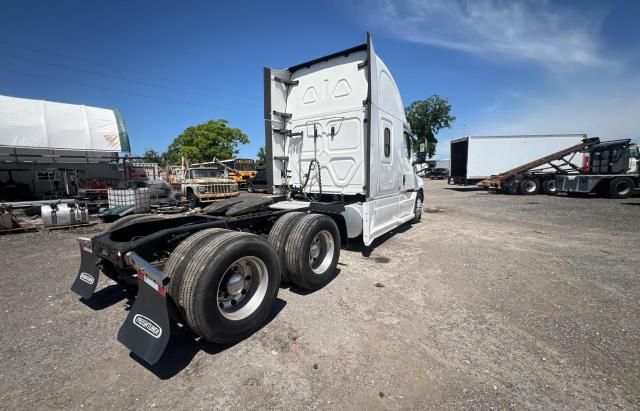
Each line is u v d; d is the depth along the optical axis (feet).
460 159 74.59
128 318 8.11
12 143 39.34
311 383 7.38
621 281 13.64
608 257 17.29
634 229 25.16
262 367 8.01
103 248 9.55
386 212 19.36
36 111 41.75
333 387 7.23
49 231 27.07
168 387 7.29
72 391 7.16
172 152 156.76
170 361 8.32
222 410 6.55
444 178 151.12
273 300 10.25
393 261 16.92
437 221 29.78
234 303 9.59
